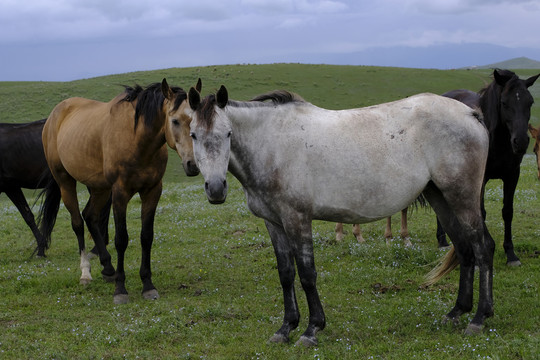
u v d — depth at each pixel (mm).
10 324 6871
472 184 5812
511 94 7648
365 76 55125
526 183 15109
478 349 5223
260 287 7980
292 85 50969
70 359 5625
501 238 9695
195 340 6047
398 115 5801
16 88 50500
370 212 5758
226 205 14727
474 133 5824
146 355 5621
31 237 12828
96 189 8617
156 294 7797
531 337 5285
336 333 6000
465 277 6098
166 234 12039
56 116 9336
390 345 5539
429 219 11797
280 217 5625
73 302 7746
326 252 9648
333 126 5656
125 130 7523
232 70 55875
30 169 11016
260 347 5664
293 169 5488
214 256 10008
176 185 20734
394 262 8594
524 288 7172
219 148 5168
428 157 5777
